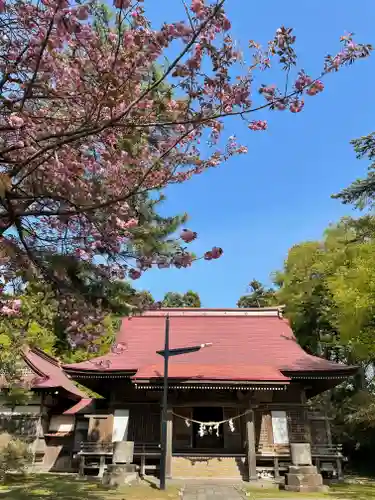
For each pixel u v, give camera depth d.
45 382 18.59
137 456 14.88
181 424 16.34
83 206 5.60
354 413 19.23
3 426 17.73
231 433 16.09
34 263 6.14
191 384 14.51
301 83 4.80
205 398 15.87
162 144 6.14
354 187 16.92
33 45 4.98
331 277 20.75
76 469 18.22
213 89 5.08
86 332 7.11
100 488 11.52
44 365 20.92
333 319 23.36
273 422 15.77
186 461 14.76
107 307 6.59
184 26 4.56
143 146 5.93
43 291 7.28
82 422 18.34
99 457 15.16
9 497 9.70
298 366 16.56
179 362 17.30
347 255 21.94
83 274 6.47
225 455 14.88
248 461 14.03
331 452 15.62
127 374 15.70
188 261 6.28
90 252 6.50
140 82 5.27
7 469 13.27
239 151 6.78
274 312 21.72
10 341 12.75
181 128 5.96
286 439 15.46
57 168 5.36
